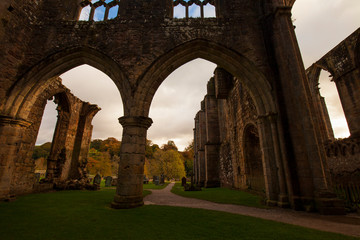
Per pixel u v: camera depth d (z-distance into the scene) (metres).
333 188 6.23
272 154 7.27
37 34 9.06
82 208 6.12
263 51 8.44
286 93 7.22
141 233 3.71
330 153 16.56
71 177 14.98
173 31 8.91
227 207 6.62
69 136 15.12
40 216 4.98
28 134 10.66
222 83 16.80
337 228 4.06
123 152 6.88
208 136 19.56
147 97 7.85
